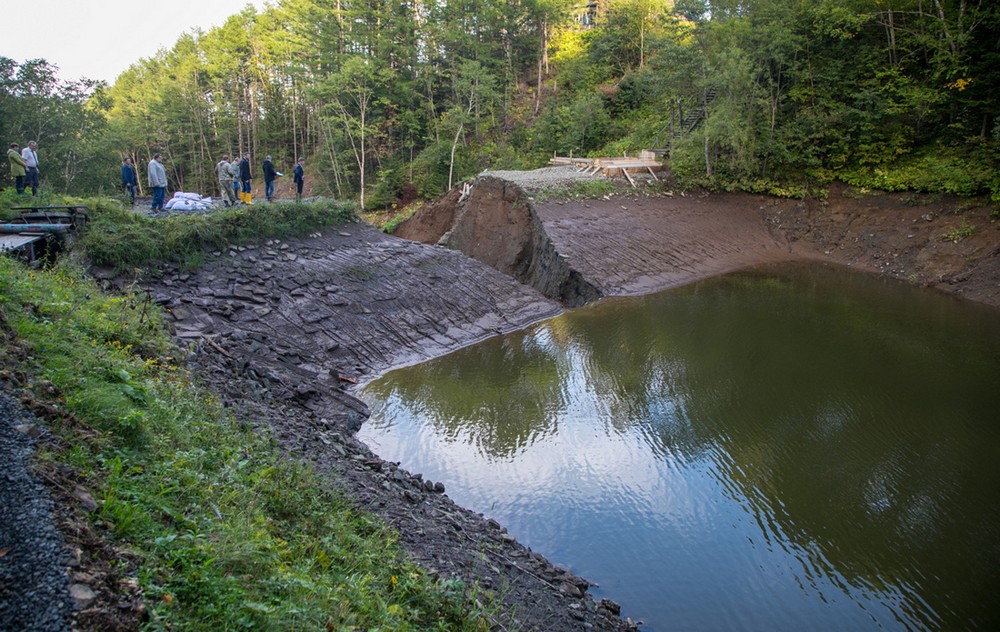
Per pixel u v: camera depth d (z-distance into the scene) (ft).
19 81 85.15
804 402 46.65
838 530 32.71
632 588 28.60
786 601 28.09
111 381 24.32
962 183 81.92
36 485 16.34
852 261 86.63
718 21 109.19
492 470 37.88
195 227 53.67
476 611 20.97
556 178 91.30
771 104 99.30
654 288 77.56
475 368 53.83
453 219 92.48
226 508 19.83
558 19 161.89
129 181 66.54
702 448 40.52
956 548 31.40
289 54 166.91
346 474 30.12
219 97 187.62
